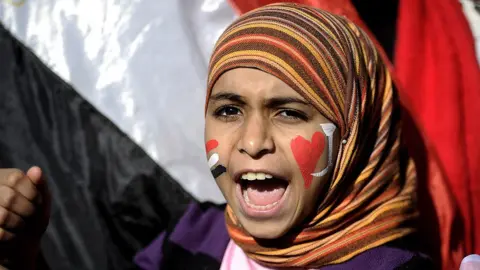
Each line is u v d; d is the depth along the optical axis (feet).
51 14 12.42
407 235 8.26
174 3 12.26
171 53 12.12
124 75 12.12
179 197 11.78
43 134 12.10
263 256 8.32
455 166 10.78
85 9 12.36
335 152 7.95
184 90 12.03
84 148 11.98
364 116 8.21
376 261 7.90
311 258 8.02
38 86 12.21
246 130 7.68
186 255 9.26
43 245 11.73
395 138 8.75
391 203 8.32
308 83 7.72
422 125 10.58
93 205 11.84
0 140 12.14
